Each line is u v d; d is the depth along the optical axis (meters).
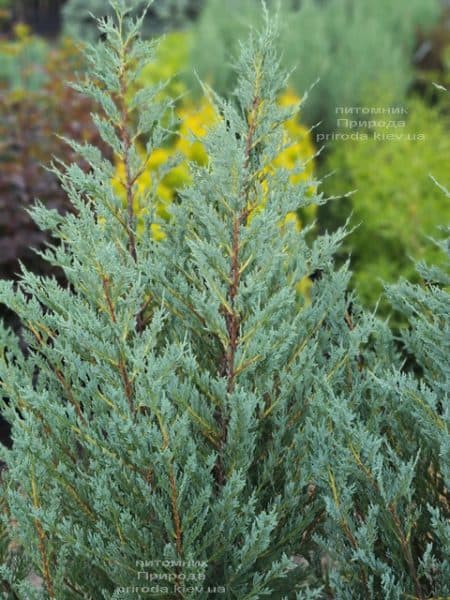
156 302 2.73
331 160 7.39
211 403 2.41
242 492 2.48
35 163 5.80
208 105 6.38
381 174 6.20
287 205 2.51
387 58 9.62
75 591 2.53
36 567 2.45
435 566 2.34
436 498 2.60
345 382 2.79
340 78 8.87
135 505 2.29
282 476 2.57
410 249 5.64
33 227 5.48
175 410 2.41
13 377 2.60
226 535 2.29
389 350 2.90
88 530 2.34
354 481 2.48
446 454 2.26
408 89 10.77
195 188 2.58
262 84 2.48
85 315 2.23
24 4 15.56
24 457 2.33
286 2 10.16
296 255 2.68
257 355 2.28
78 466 2.55
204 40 9.38
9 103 6.18
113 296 2.22
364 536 2.22
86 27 12.29
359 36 9.88
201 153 5.93
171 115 2.83
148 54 2.83
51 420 2.49
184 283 2.44
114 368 2.34
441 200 5.91
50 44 12.90
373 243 6.08
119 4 2.75
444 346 2.39
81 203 2.51
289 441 2.59
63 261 2.56
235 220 2.26
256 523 2.46
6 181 5.43
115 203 2.74
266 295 2.54
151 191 2.93
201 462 2.38
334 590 2.50
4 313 4.63
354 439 2.21
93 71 2.86
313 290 2.83
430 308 2.45
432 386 2.61
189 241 2.23
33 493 2.30
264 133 2.49
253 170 2.55
